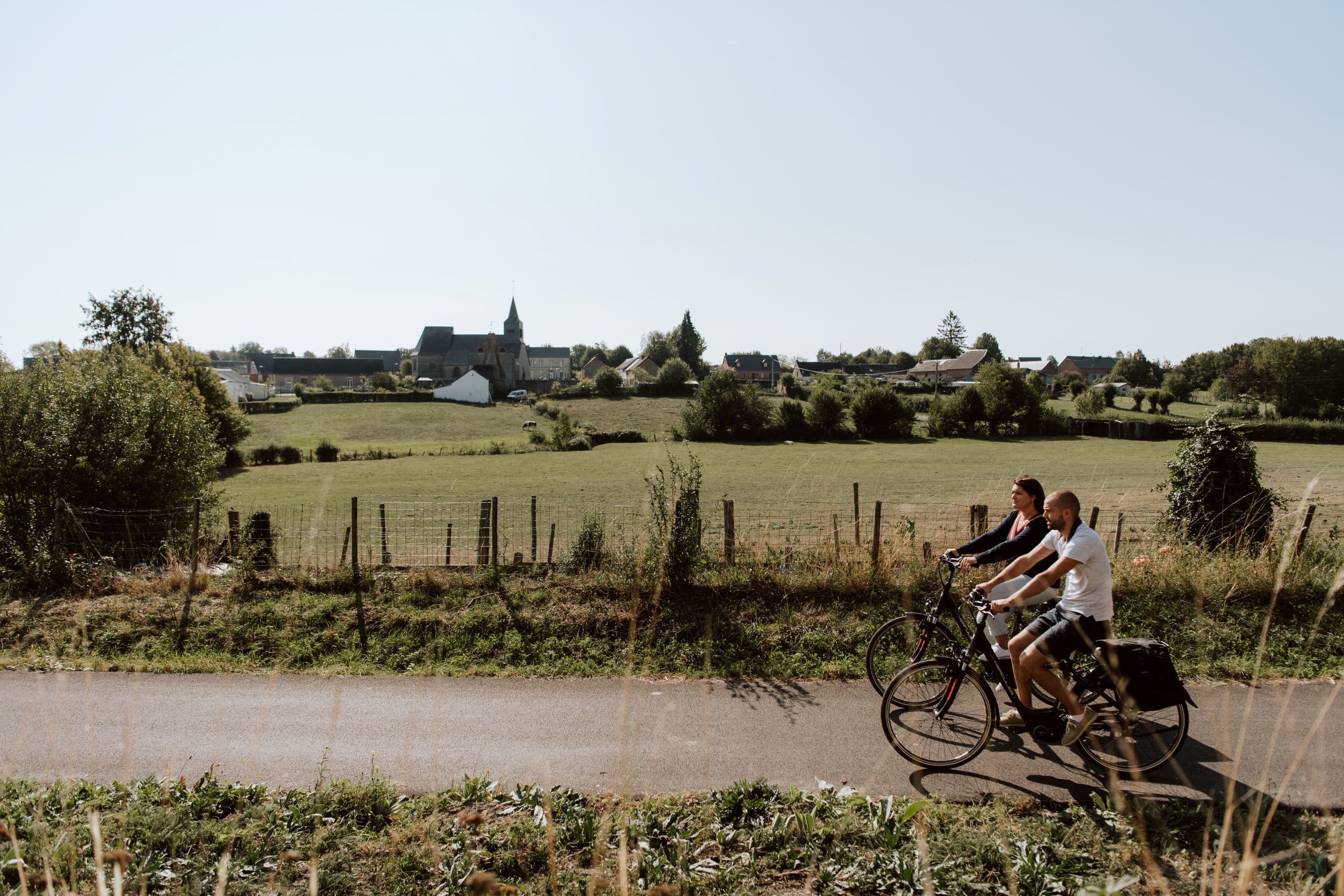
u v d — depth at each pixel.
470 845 3.99
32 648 7.93
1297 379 68.38
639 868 3.67
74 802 4.31
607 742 5.55
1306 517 8.91
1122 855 3.83
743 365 143.25
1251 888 3.35
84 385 13.04
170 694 6.72
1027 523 6.01
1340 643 7.26
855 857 3.84
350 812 4.43
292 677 7.23
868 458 51.19
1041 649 4.76
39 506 12.26
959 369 141.00
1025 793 4.66
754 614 8.18
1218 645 7.21
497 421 82.12
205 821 4.25
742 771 5.01
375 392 97.56
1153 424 65.00
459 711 6.25
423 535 17.59
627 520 10.66
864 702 6.32
